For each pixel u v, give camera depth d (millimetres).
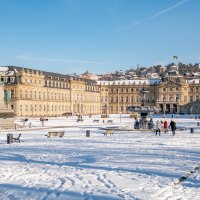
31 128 81625
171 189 17953
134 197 16219
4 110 82438
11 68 172750
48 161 26906
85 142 43844
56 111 197250
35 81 179625
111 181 19547
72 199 15969
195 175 21359
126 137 52375
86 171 22469
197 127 82750
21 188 18172
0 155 30906
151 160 26922
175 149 34781
